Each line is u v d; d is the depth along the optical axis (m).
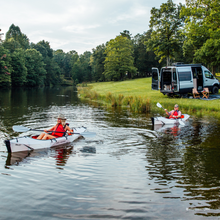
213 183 4.77
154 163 5.98
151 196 4.21
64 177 5.07
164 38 39.25
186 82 19.25
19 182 4.79
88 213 3.66
